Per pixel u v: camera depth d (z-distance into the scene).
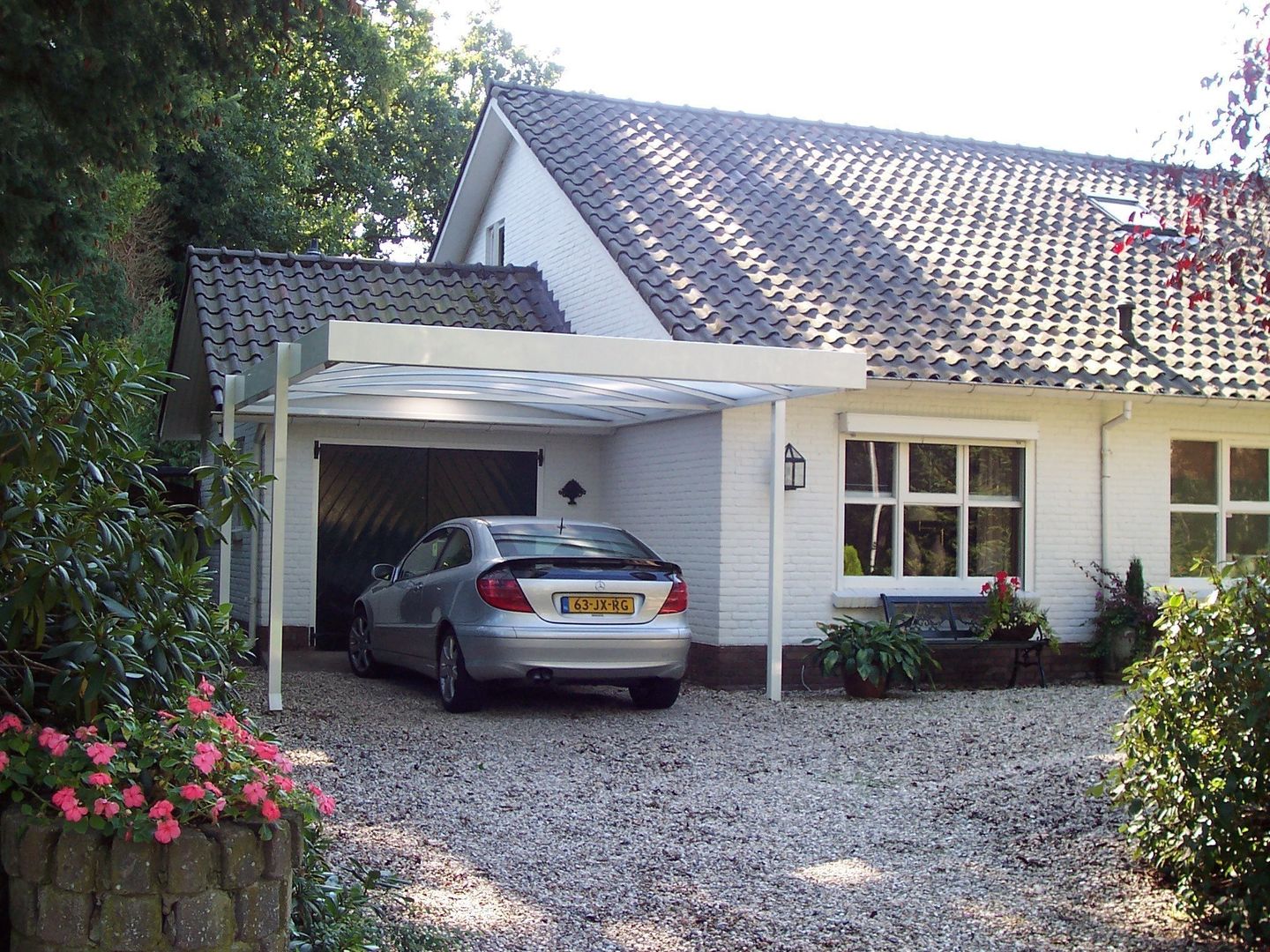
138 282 27.67
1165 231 9.06
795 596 13.28
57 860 3.79
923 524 13.96
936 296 14.86
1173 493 15.22
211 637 5.00
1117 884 6.43
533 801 7.88
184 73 12.04
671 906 5.96
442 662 11.05
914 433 13.70
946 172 18.53
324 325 9.55
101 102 11.19
